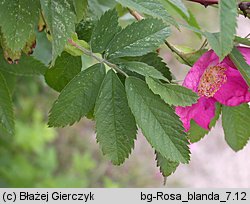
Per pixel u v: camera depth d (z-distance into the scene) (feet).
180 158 0.89
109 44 0.95
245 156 3.94
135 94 0.90
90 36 1.01
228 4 0.81
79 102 0.94
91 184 3.33
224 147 3.93
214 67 0.94
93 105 0.94
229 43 0.81
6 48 0.98
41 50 1.19
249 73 0.91
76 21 0.91
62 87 1.07
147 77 0.90
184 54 1.00
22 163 2.40
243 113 1.03
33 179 2.41
